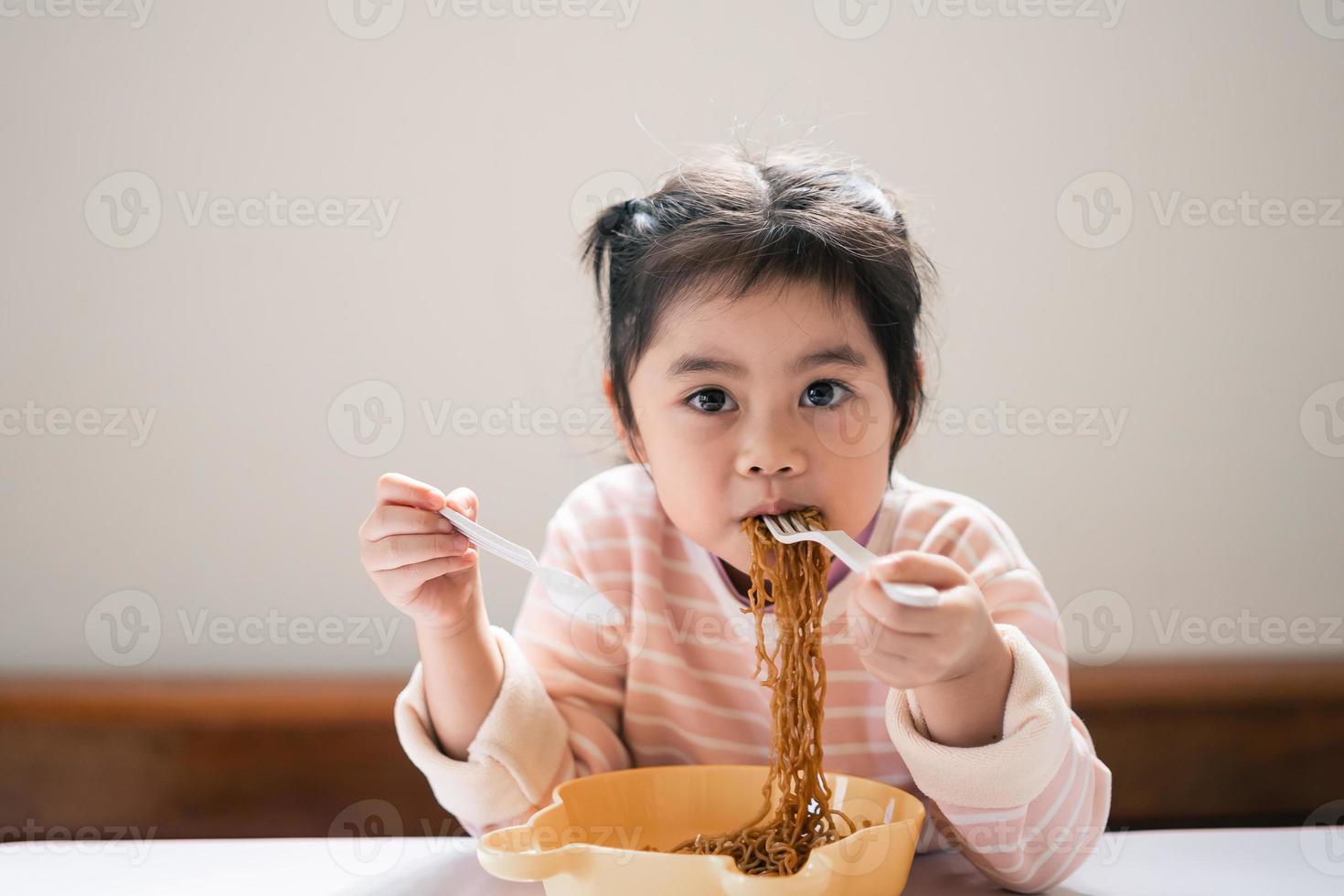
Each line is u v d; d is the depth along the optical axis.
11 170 1.86
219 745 1.69
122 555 1.89
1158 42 1.84
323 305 1.88
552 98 1.85
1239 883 0.89
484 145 1.86
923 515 1.06
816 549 0.88
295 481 1.90
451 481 1.90
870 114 1.84
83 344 1.88
